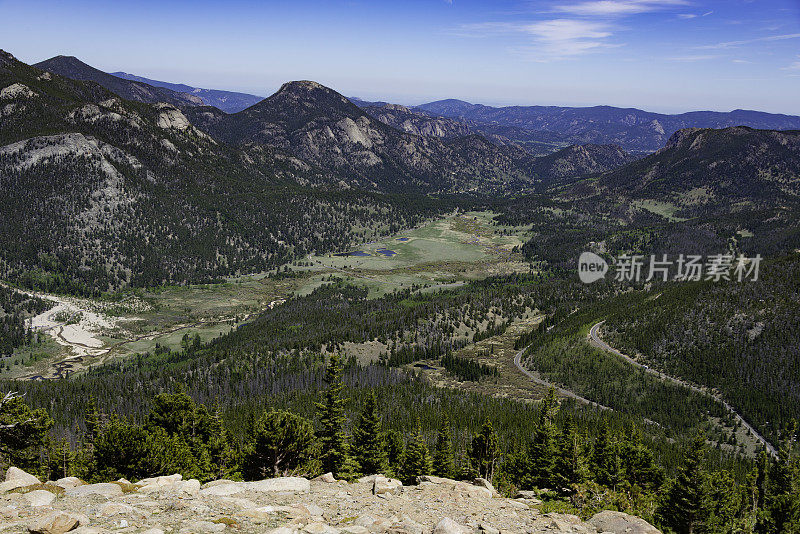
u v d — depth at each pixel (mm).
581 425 136500
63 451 69438
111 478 52781
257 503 26578
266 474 54688
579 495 48000
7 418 66125
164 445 57344
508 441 122812
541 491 48844
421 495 32625
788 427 165875
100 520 21797
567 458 69625
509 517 28391
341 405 75812
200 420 77875
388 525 23969
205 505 24812
